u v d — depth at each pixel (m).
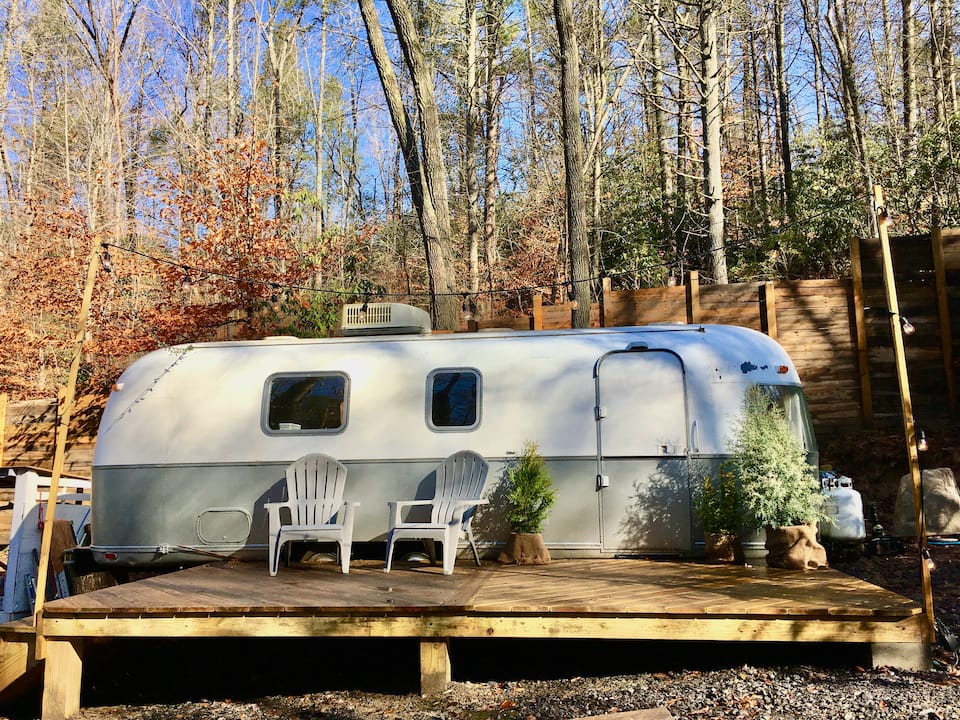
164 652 7.03
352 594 5.89
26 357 17.64
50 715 5.61
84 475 12.26
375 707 5.37
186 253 14.83
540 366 7.48
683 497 7.13
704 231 15.55
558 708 5.10
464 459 7.12
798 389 7.46
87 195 20.80
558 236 23.89
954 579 7.83
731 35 20.52
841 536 7.30
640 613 5.32
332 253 16.36
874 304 10.74
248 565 7.36
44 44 25.09
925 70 19.56
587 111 23.27
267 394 7.69
